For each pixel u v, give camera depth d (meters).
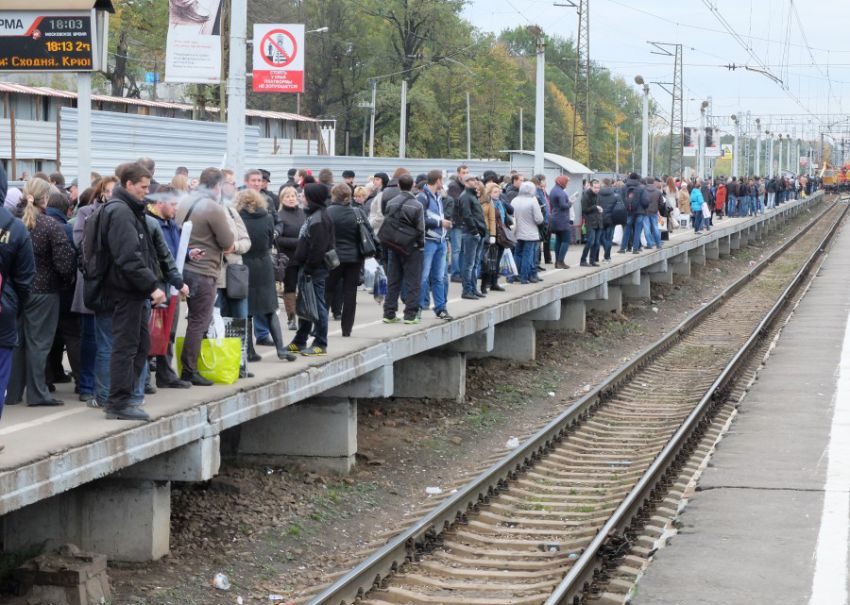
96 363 9.64
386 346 13.48
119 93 56.81
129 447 8.60
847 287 33.19
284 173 32.62
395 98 73.75
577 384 19.23
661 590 8.09
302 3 77.12
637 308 29.62
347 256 13.72
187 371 10.59
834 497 10.59
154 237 9.64
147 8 57.62
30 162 29.39
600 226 25.89
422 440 14.46
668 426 15.12
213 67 20.27
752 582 8.22
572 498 11.58
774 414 14.91
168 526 9.77
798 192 90.12
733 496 10.68
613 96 140.00
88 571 8.39
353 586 8.59
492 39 86.12
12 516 9.60
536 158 30.27
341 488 12.14
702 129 63.38
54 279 9.78
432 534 10.02
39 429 8.67
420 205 15.12
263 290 12.14
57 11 13.79
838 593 7.96
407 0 71.75
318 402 12.76
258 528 10.52
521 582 8.88
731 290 33.09
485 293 19.47
